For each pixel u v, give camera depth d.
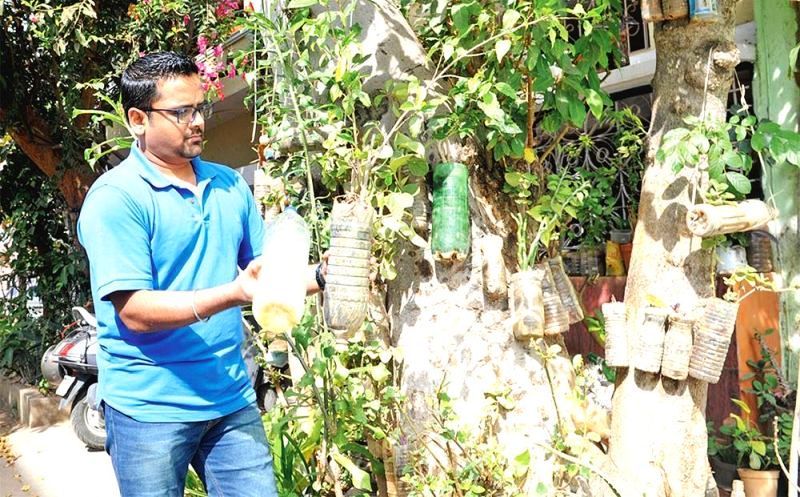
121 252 2.00
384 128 3.27
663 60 3.19
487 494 2.88
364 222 2.48
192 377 2.17
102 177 2.12
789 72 3.89
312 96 3.46
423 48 3.36
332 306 2.44
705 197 3.02
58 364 6.02
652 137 3.22
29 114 8.48
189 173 2.27
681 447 3.01
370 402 3.00
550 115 3.29
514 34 2.98
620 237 4.75
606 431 3.40
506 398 2.99
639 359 3.03
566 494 2.98
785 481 3.74
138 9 7.21
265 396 5.50
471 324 3.13
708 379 2.88
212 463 2.32
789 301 4.12
